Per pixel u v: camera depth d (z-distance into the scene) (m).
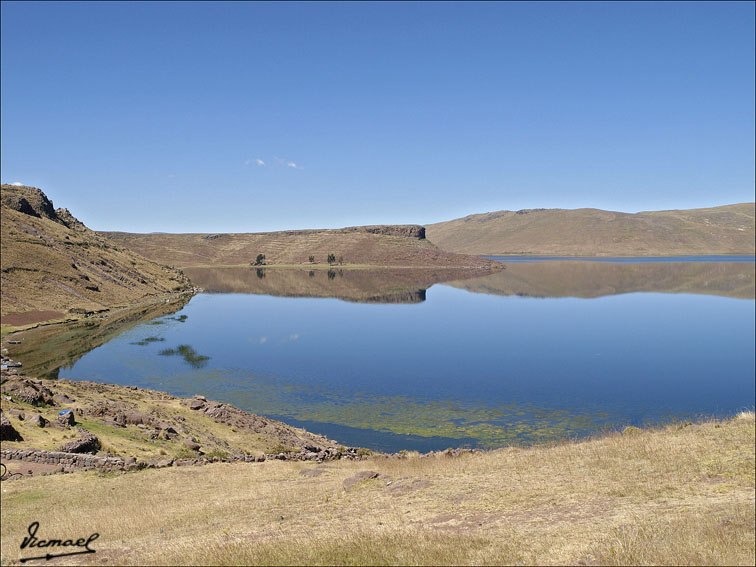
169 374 64.69
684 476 19.23
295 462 30.72
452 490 20.73
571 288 194.88
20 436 28.58
